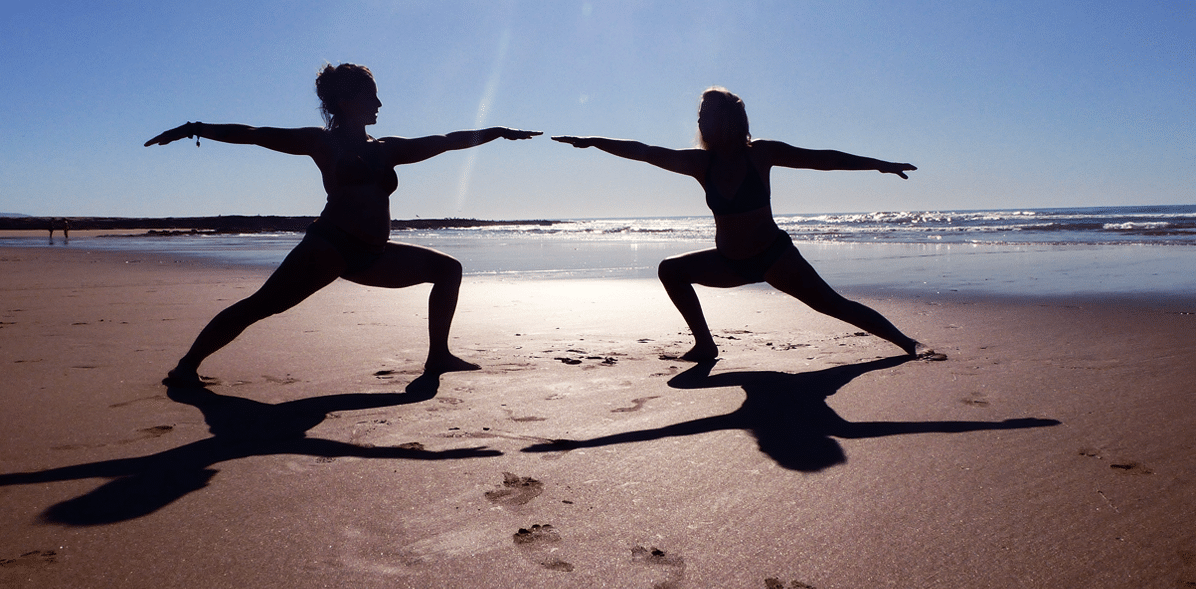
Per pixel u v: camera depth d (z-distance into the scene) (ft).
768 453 8.71
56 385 12.33
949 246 56.34
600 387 12.24
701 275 14.71
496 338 17.69
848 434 9.40
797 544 6.30
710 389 12.01
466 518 6.87
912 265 39.52
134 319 21.11
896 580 5.66
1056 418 9.86
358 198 12.51
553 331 18.88
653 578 5.74
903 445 8.89
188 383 12.21
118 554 6.11
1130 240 56.80
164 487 7.62
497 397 11.56
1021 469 7.97
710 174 14.08
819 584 5.63
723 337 17.66
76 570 5.83
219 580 5.68
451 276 13.88
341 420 10.21
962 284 28.96
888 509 7.00
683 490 7.56
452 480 7.85
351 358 14.93
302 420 10.21
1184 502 6.96
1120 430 9.23
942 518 6.76
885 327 14.76
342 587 5.58
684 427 9.84
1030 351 14.64
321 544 6.31
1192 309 19.75
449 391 11.99
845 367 13.64
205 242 110.52
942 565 5.88
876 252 51.52
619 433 9.57
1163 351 14.14
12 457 8.58
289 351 15.72
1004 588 5.52
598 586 5.61
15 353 15.34
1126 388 11.35
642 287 31.09
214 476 7.95
